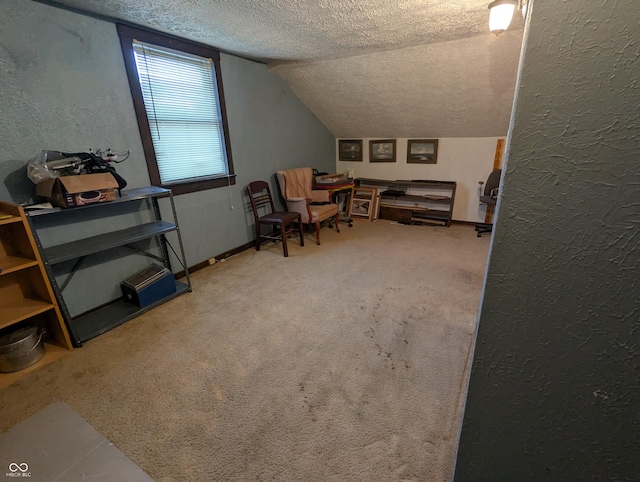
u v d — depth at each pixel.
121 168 2.50
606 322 0.50
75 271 2.32
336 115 4.55
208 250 3.32
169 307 2.52
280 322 2.29
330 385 1.71
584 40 0.41
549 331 0.55
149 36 2.48
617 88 0.41
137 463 1.32
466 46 2.79
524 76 0.45
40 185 1.98
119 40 2.33
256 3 1.94
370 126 4.63
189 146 3.03
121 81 2.40
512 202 0.50
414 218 4.72
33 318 2.07
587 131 0.44
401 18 2.22
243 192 3.63
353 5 1.99
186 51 2.76
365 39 2.68
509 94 3.33
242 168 3.57
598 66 0.41
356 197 5.00
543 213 0.49
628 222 0.45
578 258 0.49
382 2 1.95
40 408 1.60
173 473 1.28
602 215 0.46
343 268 3.16
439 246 3.71
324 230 4.47
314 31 2.47
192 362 1.90
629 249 0.46
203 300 2.62
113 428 1.48
